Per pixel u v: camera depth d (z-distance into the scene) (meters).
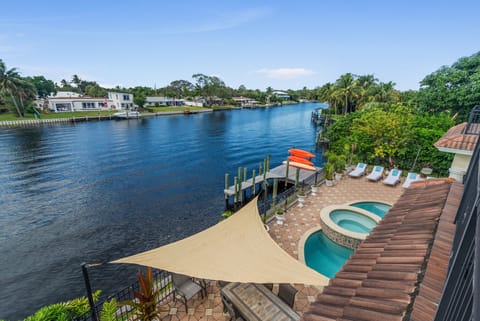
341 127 27.84
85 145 36.31
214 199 19.11
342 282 3.76
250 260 5.78
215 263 5.61
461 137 7.73
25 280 10.80
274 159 31.38
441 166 18.64
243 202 18.83
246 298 5.82
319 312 3.32
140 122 62.72
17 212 16.48
